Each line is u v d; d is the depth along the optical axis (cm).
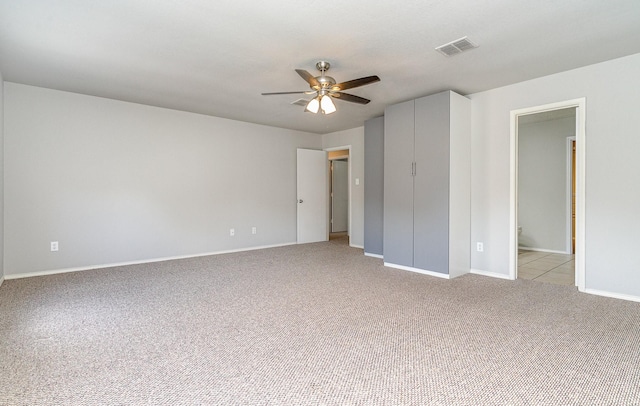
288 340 236
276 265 475
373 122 545
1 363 202
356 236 637
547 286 370
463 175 421
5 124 384
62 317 276
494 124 410
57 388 177
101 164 449
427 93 426
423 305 307
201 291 350
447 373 192
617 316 277
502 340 234
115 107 459
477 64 334
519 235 639
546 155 602
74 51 302
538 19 249
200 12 237
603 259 334
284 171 654
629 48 300
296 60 322
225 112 526
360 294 340
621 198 322
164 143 502
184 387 178
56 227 419
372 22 251
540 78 372
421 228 429
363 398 169
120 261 467
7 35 271
